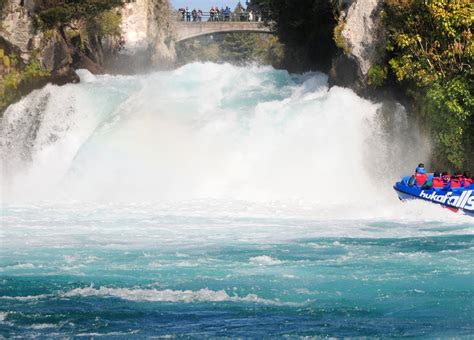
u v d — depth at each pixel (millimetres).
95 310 26688
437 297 27766
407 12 55938
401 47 56688
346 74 62188
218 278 30500
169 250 35906
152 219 45594
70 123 66125
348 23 60781
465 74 52844
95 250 35969
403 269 31531
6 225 43438
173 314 26328
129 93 66312
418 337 24094
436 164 55719
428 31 55000
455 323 25266
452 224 43281
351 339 23984
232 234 40250
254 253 35062
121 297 28125
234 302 27547
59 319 25797
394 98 59438
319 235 39844
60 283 29922
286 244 37219
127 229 42000
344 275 30703
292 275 30812
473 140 53562
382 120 58969
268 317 26016
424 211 46312
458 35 53219
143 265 32719
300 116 59281
